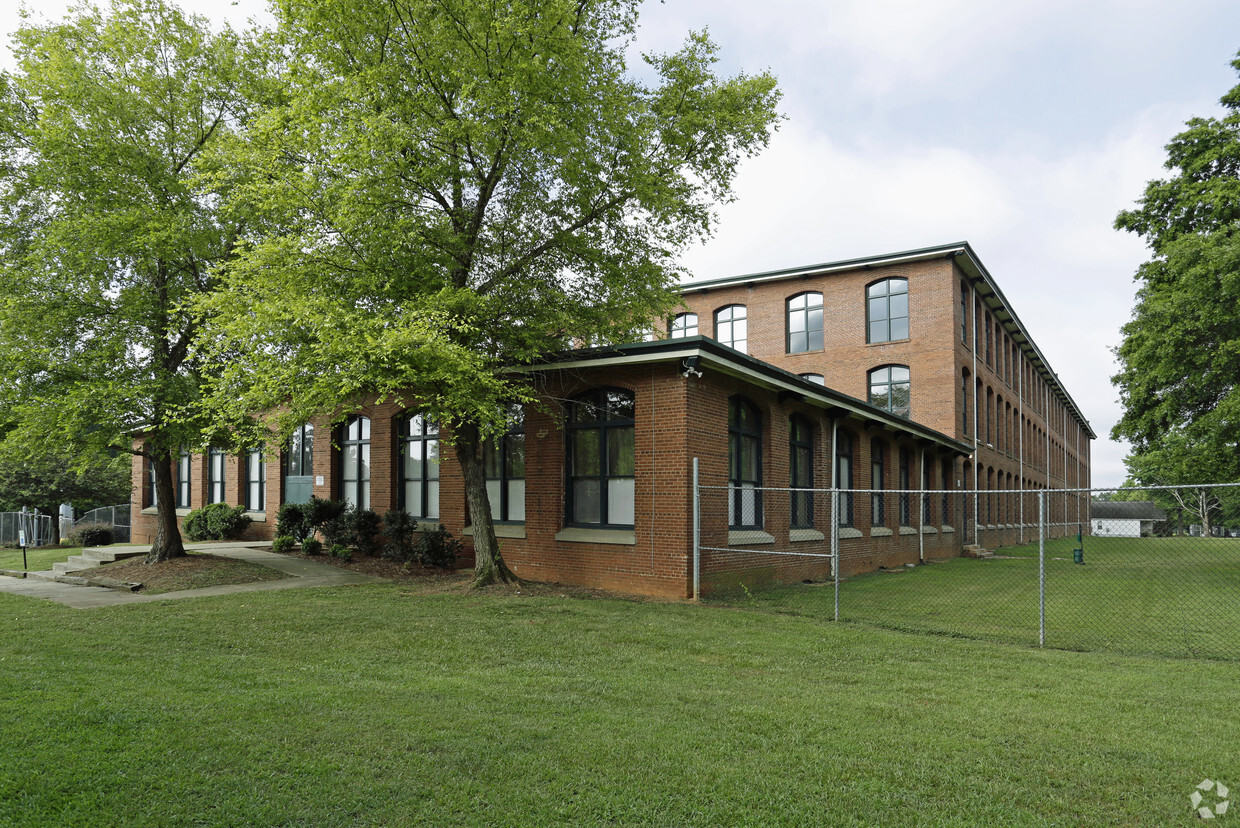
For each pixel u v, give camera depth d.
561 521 15.54
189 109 15.82
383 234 11.86
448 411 12.47
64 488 32.19
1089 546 35.59
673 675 7.98
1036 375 50.84
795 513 18.36
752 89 14.42
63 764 4.95
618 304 14.28
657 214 14.14
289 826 4.24
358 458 21.59
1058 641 10.14
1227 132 22.45
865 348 31.88
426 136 12.42
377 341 11.07
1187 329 20.95
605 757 5.36
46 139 13.95
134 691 6.89
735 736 5.86
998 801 4.71
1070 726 6.17
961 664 8.58
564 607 12.04
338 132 11.80
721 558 14.47
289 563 17.48
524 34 11.52
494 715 6.36
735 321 36.09
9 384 14.67
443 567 16.77
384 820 4.35
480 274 13.88
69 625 10.56
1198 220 22.77
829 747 5.62
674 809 4.55
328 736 5.68
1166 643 10.05
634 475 14.65
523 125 12.20
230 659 8.51
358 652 8.99
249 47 16.00
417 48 12.23
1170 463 23.02
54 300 14.66
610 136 13.14
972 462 32.09
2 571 17.92
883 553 22.56
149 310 15.43
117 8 15.32
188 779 4.80
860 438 21.59
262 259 11.98
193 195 15.55
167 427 15.06
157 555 17.00
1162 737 5.89
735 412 15.98
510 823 4.34
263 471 24.95
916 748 5.62
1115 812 4.54
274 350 12.74
